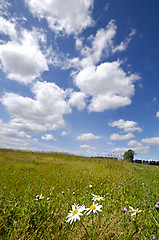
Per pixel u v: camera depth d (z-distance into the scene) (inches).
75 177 200.8
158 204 55.9
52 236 60.6
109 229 62.1
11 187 131.0
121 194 135.6
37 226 66.6
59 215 77.2
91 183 174.1
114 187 164.1
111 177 219.1
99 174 230.7
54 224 69.6
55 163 362.6
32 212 75.3
